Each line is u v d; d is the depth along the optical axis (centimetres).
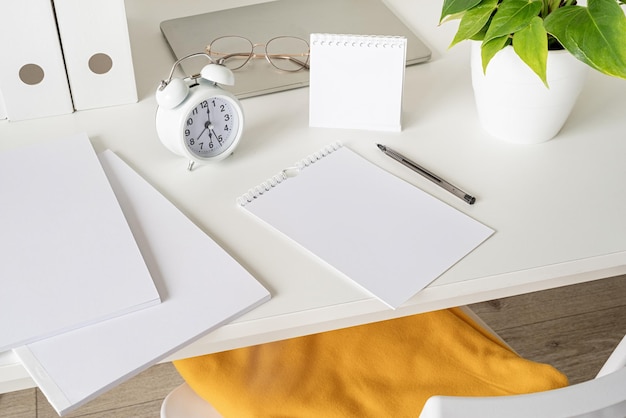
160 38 135
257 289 93
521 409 72
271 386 110
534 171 112
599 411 77
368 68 115
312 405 108
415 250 99
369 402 109
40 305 90
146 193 107
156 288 93
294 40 133
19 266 95
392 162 113
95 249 97
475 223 103
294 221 103
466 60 133
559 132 119
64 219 101
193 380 111
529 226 103
